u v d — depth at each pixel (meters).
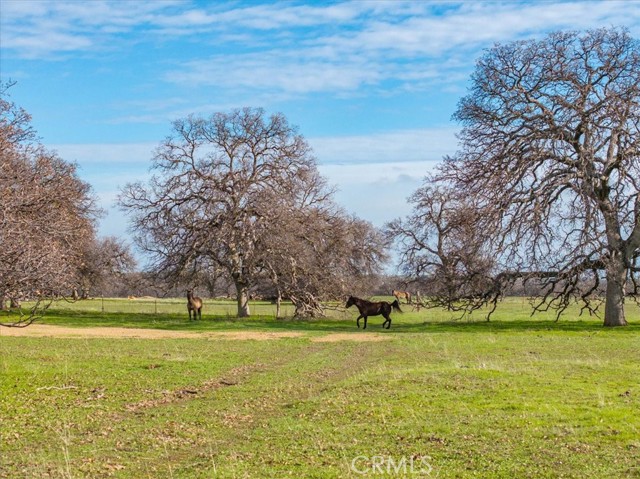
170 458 10.87
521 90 38.12
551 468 9.76
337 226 53.09
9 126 31.88
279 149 51.50
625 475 9.41
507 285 40.31
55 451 11.32
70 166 47.75
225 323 44.81
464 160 39.50
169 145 50.97
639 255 38.81
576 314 56.12
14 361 22.23
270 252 48.88
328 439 11.71
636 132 36.16
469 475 9.54
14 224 20.09
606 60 37.25
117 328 39.78
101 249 72.00
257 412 14.52
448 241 47.22
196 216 50.44
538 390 15.71
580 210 36.16
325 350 27.36
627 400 14.43
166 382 18.56
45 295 20.62
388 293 96.88
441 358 23.64
